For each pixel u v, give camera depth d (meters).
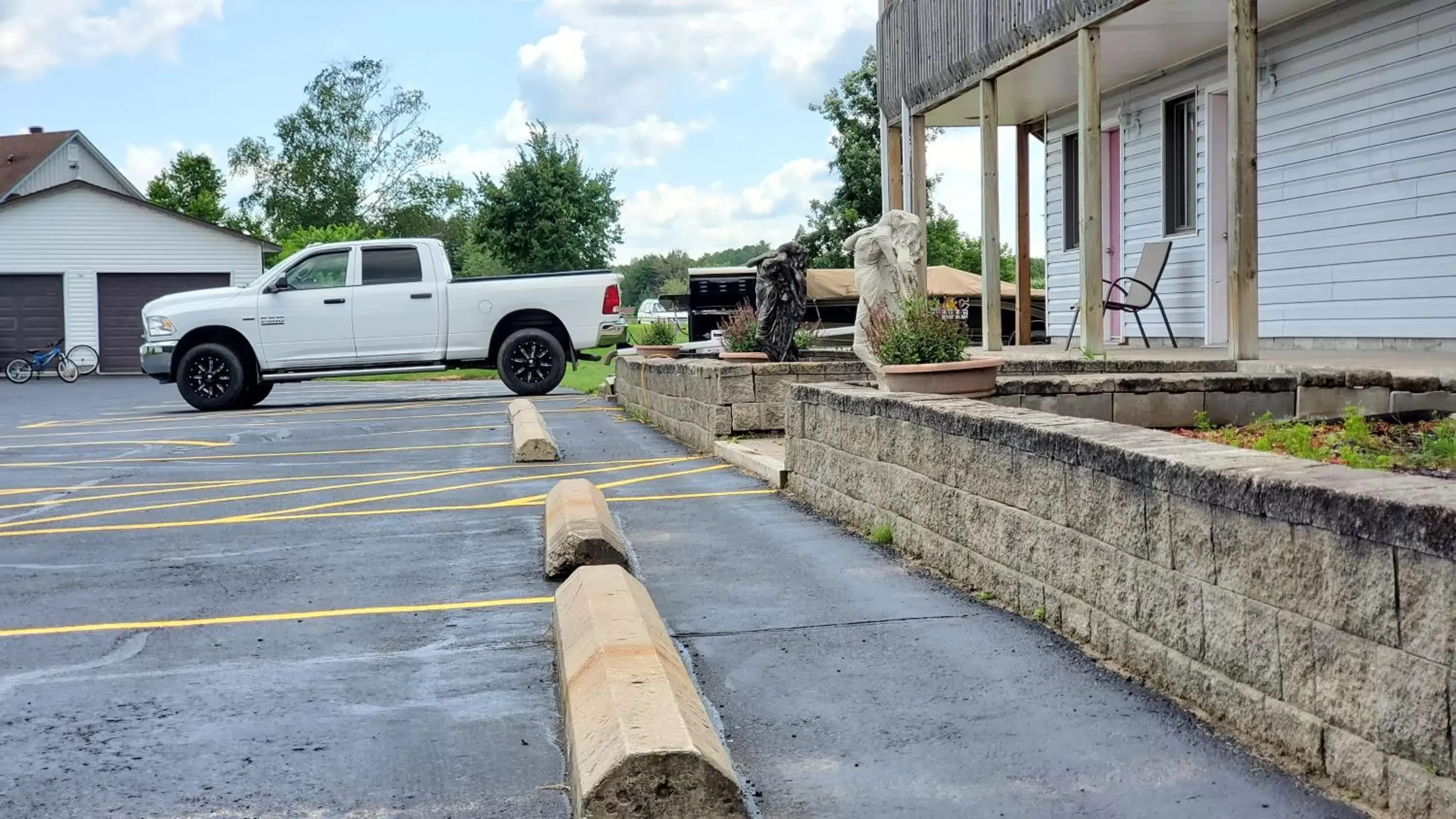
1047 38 12.51
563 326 20.39
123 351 38.75
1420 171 11.60
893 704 4.20
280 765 3.79
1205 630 3.93
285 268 19.80
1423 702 2.99
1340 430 7.05
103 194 38.34
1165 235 16.03
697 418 12.20
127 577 6.64
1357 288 12.50
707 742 3.36
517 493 9.32
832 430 7.95
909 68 16.34
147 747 3.96
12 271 38.00
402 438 14.16
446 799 3.51
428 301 19.88
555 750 3.89
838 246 45.28
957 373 8.20
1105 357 11.31
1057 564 4.99
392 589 6.21
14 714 4.32
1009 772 3.57
